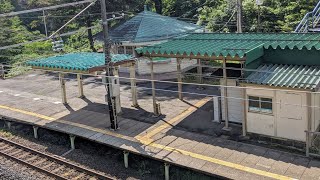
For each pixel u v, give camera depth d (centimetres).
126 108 1875
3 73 2838
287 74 1334
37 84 2545
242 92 1405
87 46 3453
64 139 1662
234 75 1564
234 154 1304
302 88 1230
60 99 2127
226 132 1495
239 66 1653
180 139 1459
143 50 1633
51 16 2825
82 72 1684
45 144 1661
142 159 1395
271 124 1368
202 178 1224
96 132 1577
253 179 1134
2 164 1495
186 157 1299
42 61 1944
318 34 1554
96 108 1911
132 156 1421
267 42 1502
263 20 2773
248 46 1472
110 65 1557
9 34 3419
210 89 2116
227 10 2892
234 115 1549
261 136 1402
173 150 1362
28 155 1565
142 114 1773
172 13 3659
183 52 1515
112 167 1402
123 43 2466
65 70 1783
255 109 1394
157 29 2556
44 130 1762
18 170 1434
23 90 2400
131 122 1675
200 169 1207
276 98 1330
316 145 1322
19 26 3947
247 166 1215
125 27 2656
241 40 1612
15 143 1669
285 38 1541
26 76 2842
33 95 2256
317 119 1396
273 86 1295
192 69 2544
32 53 3538
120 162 1433
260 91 1356
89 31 3025
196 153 1327
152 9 3881
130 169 1382
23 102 2112
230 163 1241
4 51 3319
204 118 1667
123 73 2609
